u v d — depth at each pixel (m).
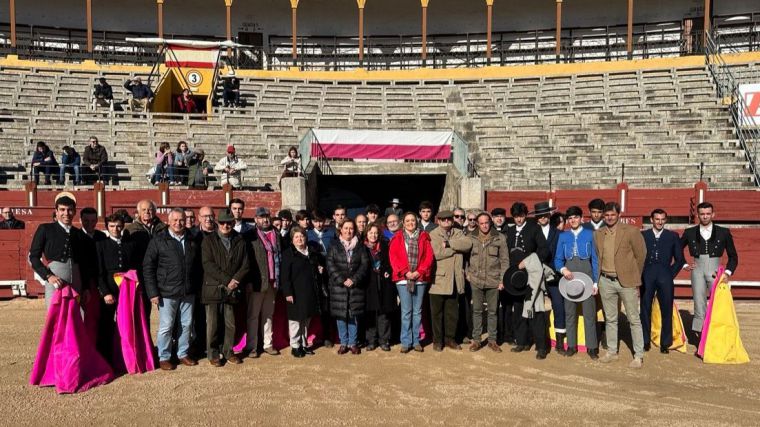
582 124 20.98
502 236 8.07
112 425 5.45
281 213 8.66
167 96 23.78
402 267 7.84
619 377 6.93
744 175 17.14
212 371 7.11
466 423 5.52
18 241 12.34
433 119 22.58
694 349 8.18
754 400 6.18
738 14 26.45
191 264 7.22
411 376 6.93
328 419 5.60
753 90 19.30
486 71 25.80
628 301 7.43
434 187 19.50
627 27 27.03
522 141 20.52
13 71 23.73
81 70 24.53
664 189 15.38
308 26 29.47
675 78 23.17
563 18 28.52
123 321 7.03
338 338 8.57
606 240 7.55
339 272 7.81
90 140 17.47
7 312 10.74
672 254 8.06
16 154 18.09
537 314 7.74
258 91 24.69
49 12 27.48
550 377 6.91
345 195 17.84
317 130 17.19
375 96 24.73
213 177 17.59
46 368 6.57
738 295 12.15
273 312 8.01
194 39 28.73
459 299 8.70
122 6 28.19
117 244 7.09
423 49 26.59
